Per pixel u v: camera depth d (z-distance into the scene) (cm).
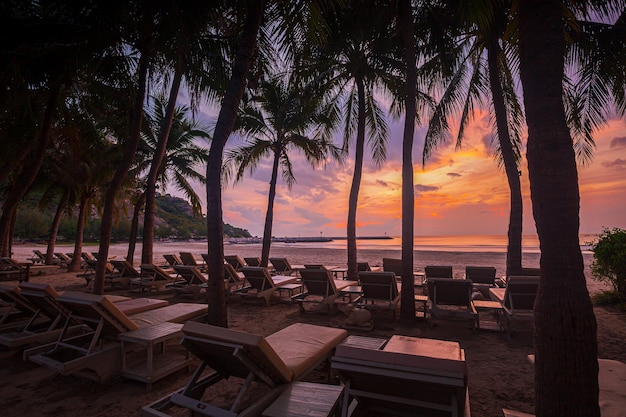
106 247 750
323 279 724
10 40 637
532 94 211
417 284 1048
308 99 1137
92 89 918
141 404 321
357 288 857
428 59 991
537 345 198
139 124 775
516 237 820
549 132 202
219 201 545
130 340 360
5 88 701
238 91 564
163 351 419
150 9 534
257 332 588
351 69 1079
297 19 403
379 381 205
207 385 275
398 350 303
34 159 884
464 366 185
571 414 180
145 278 1017
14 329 490
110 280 1055
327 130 1361
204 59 772
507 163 839
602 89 766
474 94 1066
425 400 207
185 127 1485
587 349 183
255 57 725
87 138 1168
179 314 486
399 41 858
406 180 650
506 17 694
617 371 280
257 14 572
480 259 2577
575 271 191
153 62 832
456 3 688
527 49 216
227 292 857
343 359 207
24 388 355
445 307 782
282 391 264
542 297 198
